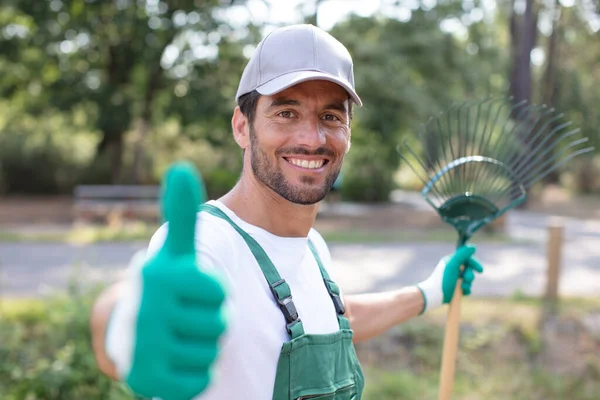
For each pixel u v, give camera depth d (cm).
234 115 176
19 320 500
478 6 1611
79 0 1521
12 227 1286
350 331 169
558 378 523
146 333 75
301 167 160
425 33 1527
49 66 1680
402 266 897
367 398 461
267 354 145
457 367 526
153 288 77
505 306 619
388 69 1460
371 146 1752
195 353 76
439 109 1505
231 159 1831
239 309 144
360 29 1494
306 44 162
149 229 1198
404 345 539
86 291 495
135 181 1856
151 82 1670
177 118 1670
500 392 498
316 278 168
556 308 614
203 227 149
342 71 165
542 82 2111
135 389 75
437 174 243
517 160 249
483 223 236
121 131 1669
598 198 2466
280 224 164
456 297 227
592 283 809
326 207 1680
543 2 1692
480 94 1852
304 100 160
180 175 80
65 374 390
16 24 1584
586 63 2194
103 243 1059
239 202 165
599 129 2072
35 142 2075
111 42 1612
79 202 1408
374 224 1397
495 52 1803
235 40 1560
